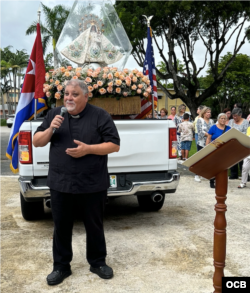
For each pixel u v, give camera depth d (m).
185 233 3.96
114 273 2.97
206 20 20.00
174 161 4.24
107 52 5.30
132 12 19.97
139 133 4.09
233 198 5.63
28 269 3.06
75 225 4.35
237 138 2.10
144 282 2.80
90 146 2.64
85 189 2.73
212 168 2.27
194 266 3.09
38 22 4.63
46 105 4.67
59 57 5.31
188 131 9.35
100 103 4.36
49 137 2.67
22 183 3.79
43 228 4.18
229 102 40.75
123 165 4.07
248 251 3.42
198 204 5.31
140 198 4.84
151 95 5.12
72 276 2.93
